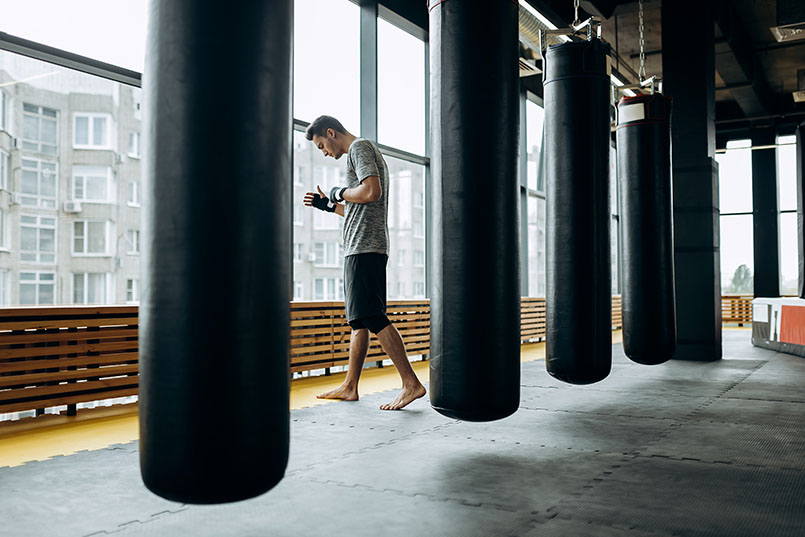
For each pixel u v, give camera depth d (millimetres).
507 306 2514
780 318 8398
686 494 2180
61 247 10375
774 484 2303
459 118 2484
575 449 2855
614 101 9062
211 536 1791
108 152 11039
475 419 2516
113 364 4301
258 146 1406
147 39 1439
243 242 1379
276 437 1467
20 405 3795
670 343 4977
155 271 1398
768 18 10555
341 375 6129
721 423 3492
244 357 1387
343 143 4000
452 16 2502
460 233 2479
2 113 9477
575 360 3549
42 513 1994
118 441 3246
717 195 7594
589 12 8859
